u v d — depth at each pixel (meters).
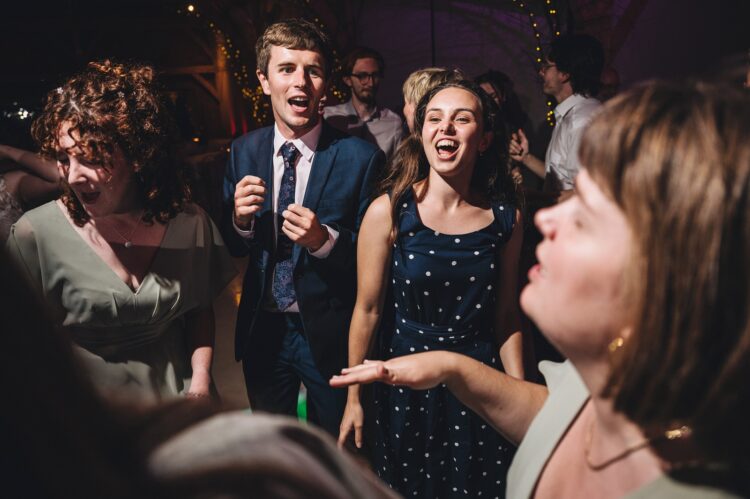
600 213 0.51
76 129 1.31
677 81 0.51
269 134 2.06
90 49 8.78
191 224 1.60
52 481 0.30
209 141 8.59
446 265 1.58
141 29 8.68
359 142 2.04
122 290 1.45
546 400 0.87
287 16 6.66
